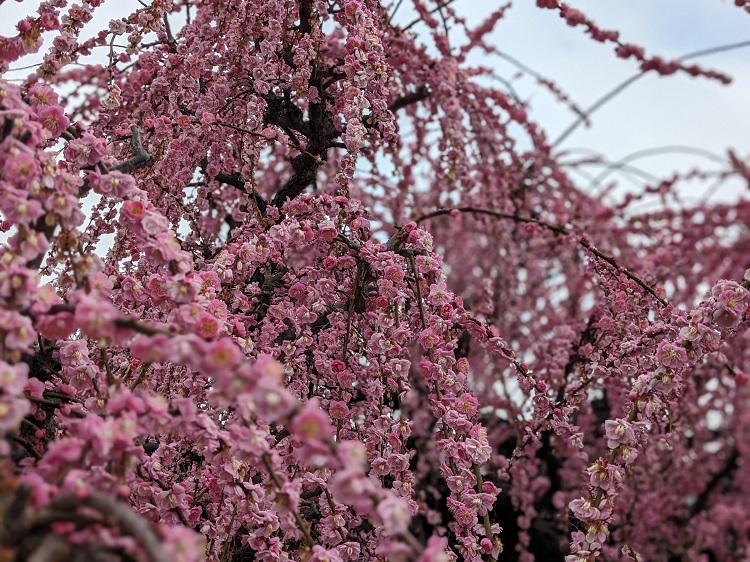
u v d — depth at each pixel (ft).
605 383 7.66
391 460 4.86
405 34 8.33
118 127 6.48
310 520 5.76
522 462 8.48
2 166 3.43
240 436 3.31
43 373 4.58
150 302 4.63
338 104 6.72
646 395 4.60
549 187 10.31
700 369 8.61
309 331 5.52
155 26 6.06
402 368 5.15
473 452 4.54
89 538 2.33
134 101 6.82
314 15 6.39
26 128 3.48
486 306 8.89
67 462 2.77
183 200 6.43
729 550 12.28
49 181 3.40
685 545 11.33
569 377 8.10
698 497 12.26
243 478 3.91
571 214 9.98
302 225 5.46
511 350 5.70
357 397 6.98
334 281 5.53
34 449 3.72
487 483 4.58
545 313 11.07
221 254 5.11
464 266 12.56
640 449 7.23
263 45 6.17
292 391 5.57
